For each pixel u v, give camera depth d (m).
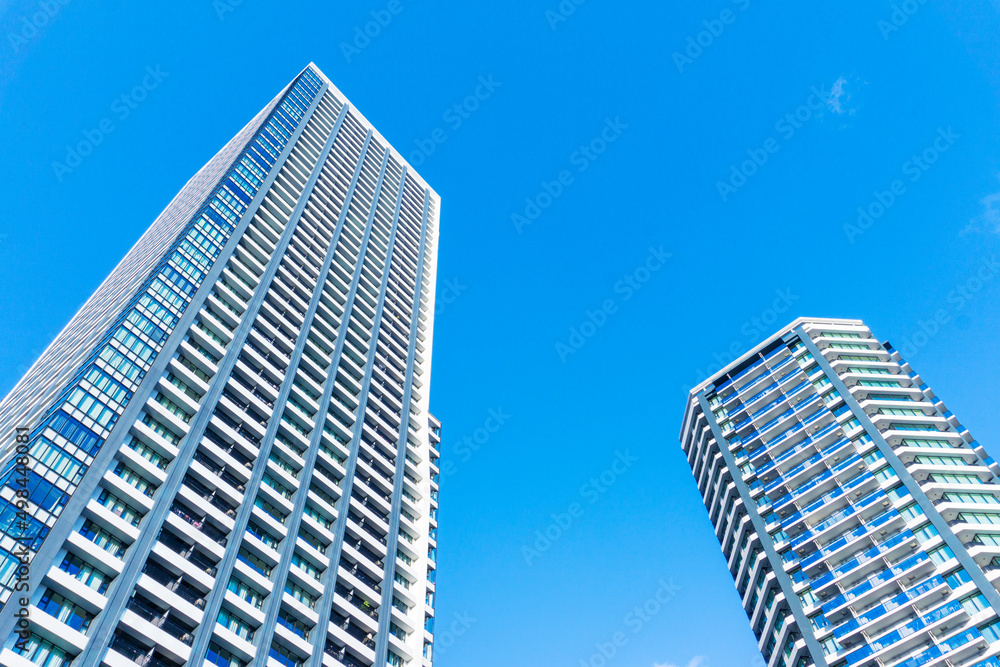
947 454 91.38
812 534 88.75
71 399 53.69
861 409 98.56
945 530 78.88
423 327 110.56
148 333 63.75
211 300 72.44
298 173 113.00
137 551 47.69
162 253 83.31
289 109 129.38
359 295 99.25
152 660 44.75
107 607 44.06
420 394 96.44
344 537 64.62
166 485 52.91
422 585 70.06
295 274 88.81
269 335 75.88
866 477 89.44
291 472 65.31
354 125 148.25
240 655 49.56
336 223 109.12
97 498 49.16
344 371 82.88
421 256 126.19
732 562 103.00
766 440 105.94
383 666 58.44
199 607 48.97
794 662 82.44
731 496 105.44
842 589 82.62
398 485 76.94
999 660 67.94
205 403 61.31
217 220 85.50
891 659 74.75
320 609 56.59
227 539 54.22
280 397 69.88
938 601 75.12
